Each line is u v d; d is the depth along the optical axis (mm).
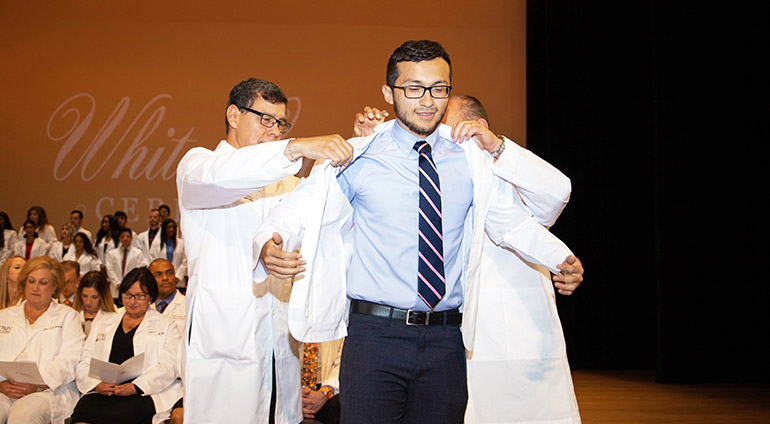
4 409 2934
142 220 8172
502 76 7699
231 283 2119
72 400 3141
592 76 6797
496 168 1821
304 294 1680
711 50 5957
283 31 8133
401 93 1738
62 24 8336
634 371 6648
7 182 8258
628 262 6758
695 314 5949
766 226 5879
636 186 6773
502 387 2008
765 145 5871
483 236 1854
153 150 8219
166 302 4105
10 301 3684
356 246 1789
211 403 2100
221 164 1850
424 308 1706
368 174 1774
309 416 2686
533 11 7055
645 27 6785
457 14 7844
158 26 8273
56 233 8188
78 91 8297
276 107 2275
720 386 5742
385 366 1684
